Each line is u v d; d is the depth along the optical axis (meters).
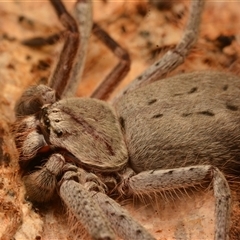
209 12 0.20
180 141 0.18
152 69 0.19
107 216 0.17
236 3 0.20
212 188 0.17
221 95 0.18
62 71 0.19
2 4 0.21
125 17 0.21
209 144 0.18
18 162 0.18
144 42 0.20
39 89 0.18
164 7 0.21
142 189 0.18
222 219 0.17
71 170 0.18
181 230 0.18
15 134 0.18
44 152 0.18
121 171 0.18
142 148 0.18
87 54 0.20
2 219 0.17
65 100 0.18
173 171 0.17
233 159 0.18
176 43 0.20
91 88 0.20
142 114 0.18
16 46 0.20
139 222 0.18
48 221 0.18
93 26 0.20
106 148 0.18
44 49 0.20
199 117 0.18
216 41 0.20
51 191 0.18
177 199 0.18
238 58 0.20
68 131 0.18
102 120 0.18
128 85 0.19
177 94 0.18
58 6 0.20
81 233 0.17
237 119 0.18
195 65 0.20
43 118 0.18
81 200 0.17
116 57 0.20
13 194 0.18
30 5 0.21
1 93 0.19
